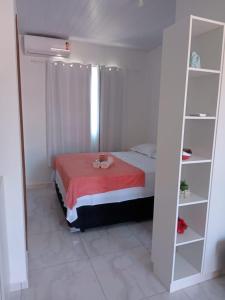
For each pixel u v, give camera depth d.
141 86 4.72
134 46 4.29
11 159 1.67
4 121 1.62
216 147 1.78
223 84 1.71
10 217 1.74
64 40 3.80
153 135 4.52
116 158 3.61
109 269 2.10
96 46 4.22
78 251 2.37
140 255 2.32
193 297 1.80
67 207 2.49
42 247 2.43
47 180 4.31
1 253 1.36
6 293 1.57
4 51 1.55
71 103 4.12
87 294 1.81
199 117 1.66
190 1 2.09
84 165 3.09
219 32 1.67
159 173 1.92
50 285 1.90
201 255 1.93
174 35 1.66
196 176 1.96
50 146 4.13
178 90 1.64
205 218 1.87
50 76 3.96
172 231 1.78
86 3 2.58
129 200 2.79
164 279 1.90
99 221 2.71
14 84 1.59
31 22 3.17
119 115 4.53
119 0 2.50
